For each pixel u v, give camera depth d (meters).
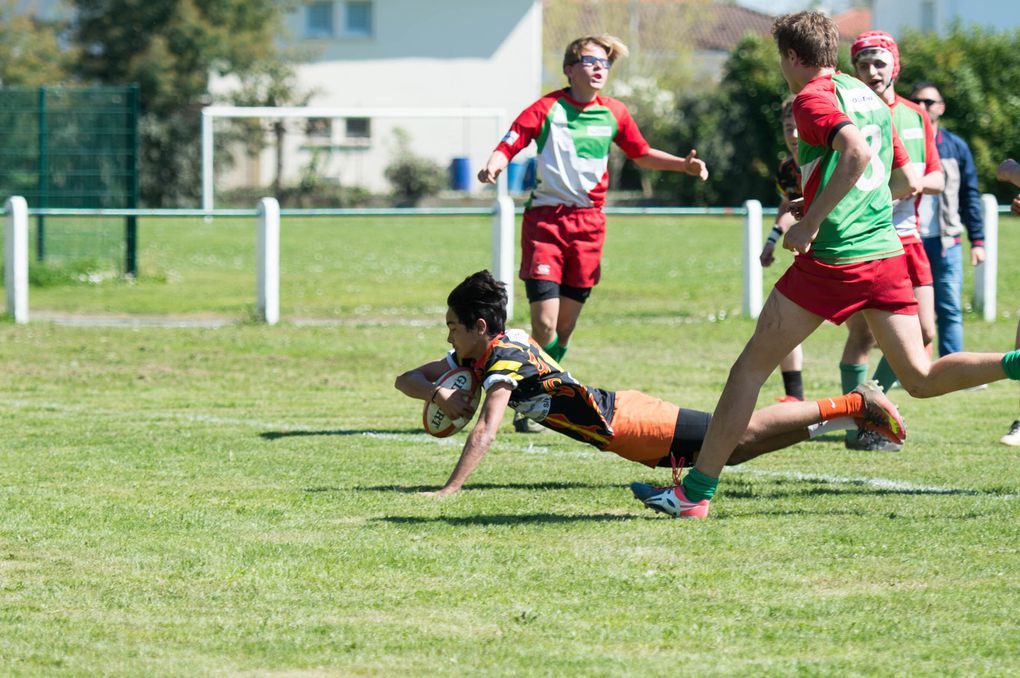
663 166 32.62
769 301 20.78
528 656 14.68
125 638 15.39
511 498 23.14
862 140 19.42
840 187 19.38
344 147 180.50
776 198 156.38
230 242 112.44
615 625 15.76
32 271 73.88
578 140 32.19
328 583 17.61
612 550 19.20
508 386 22.73
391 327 56.34
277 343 50.53
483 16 195.25
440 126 187.75
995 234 57.47
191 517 21.56
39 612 16.42
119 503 22.77
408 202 169.88
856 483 24.62
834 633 15.41
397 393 38.78
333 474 25.70
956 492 23.61
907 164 24.03
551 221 32.53
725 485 24.47
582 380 40.84
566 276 33.09
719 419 20.91
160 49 166.38
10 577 18.00
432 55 195.25
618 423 23.19
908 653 14.73
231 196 165.12
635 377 41.69
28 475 25.47
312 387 39.94
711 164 155.75
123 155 78.62
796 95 20.52
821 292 20.38
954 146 39.84
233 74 175.38
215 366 44.31
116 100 78.69
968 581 17.52
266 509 22.22
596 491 23.88
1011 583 17.41
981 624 15.73
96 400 36.94
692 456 23.31
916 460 27.19
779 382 40.72
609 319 59.84
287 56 179.75
